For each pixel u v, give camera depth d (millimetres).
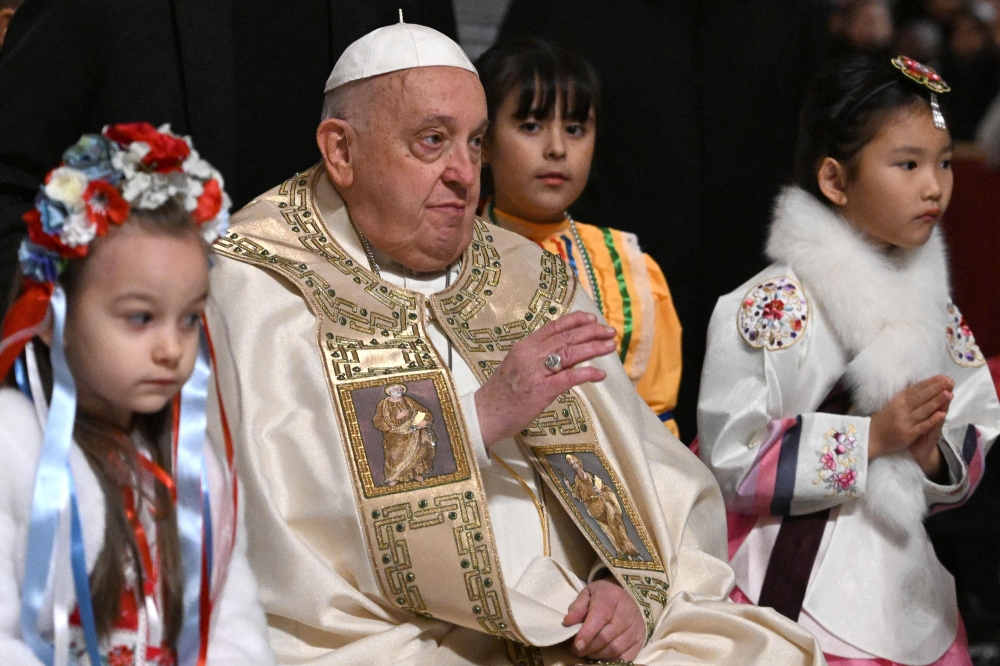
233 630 7418
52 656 6758
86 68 11266
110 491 7020
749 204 15461
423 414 9133
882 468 10844
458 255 10094
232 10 12156
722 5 15703
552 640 8617
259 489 8758
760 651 9117
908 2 18531
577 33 15133
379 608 8828
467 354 9734
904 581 10820
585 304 10633
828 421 10797
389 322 9602
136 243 6672
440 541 8773
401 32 9648
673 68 15211
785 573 10797
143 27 11438
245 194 12469
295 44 12547
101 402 7113
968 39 18594
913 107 11109
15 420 6949
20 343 6816
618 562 9422
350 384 9195
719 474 11016
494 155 12750
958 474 11070
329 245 9859
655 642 9203
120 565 6996
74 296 6742
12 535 6793
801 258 11242
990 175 17297
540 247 10961
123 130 6820
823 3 16578
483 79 12680
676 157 15062
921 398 10656
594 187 15023
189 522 7254
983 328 16938
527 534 9688
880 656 10523
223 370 9039
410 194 9547
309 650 8758
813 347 11109
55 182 6594
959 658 11148
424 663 8625
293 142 12656
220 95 11734
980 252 17062
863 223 11367
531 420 9102
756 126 15492
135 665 7027
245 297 9422
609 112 15102
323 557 8938
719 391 11172
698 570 9883
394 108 9453
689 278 15172
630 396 10492
